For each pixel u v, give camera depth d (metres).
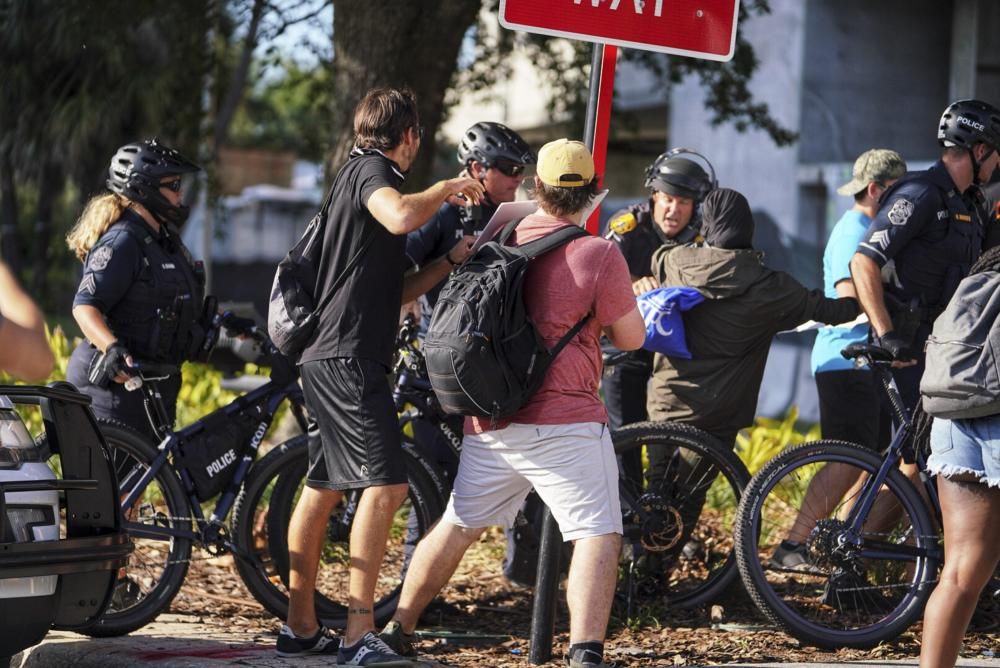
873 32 59.50
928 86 60.28
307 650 18.66
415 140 18.14
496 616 22.02
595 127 19.33
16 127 58.94
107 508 16.94
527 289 16.89
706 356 21.25
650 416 22.09
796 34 59.38
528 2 18.33
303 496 18.67
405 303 18.94
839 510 20.52
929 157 60.38
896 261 21.23
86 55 53.91
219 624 21.05
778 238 60.88
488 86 46.78
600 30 18.70
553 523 18.84
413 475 20.98
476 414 16.42
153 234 20.72
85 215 20.77
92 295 19.95
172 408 21.42
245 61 52.09
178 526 20.41
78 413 16.78
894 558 20.11
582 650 16.31
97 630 19.84
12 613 15.43
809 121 59.16
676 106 68.44
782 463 20.20
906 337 20.91
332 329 17.59
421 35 32.03
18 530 15.66
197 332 21.06
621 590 21.67
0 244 81.19
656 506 21.30
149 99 51.72
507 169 20.98
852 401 22.78
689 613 21.78
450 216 21.16
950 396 15.40
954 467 15.63
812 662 19.33
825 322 20.92
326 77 42.62
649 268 22.98
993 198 23.56
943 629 15.69
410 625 18.33
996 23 58.19
